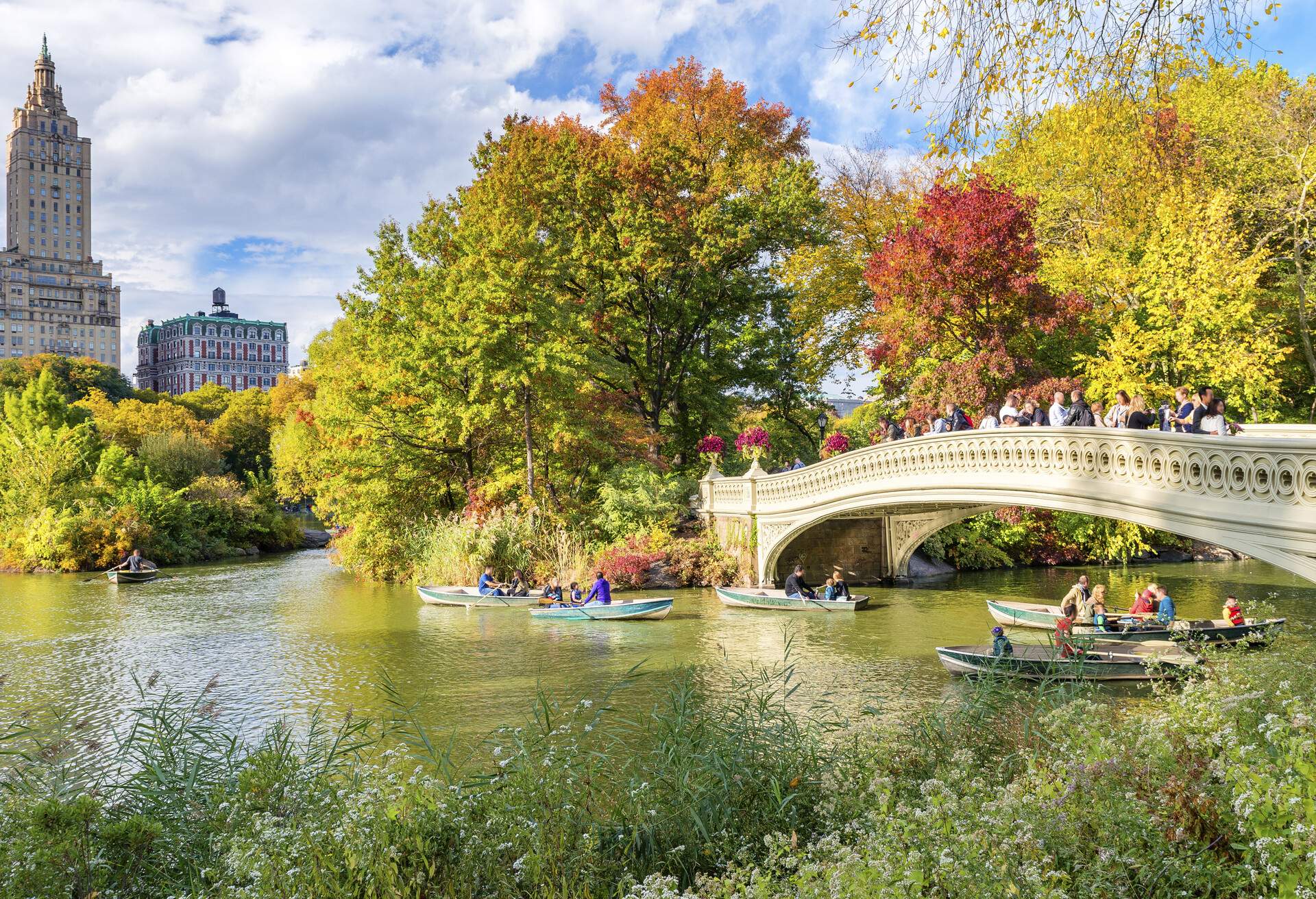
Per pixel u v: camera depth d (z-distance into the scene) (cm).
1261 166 2950
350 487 3341
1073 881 448
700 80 3816
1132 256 2866
